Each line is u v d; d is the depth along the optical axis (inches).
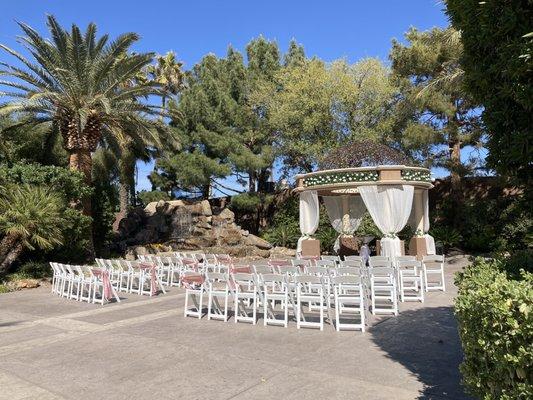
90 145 768.3
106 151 944.3
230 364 222.8
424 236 634.2
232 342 264.2
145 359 236.1
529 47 133.6
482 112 167.6
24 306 428.8
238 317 323.9
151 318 344.5
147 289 511.2
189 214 1025.5
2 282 595.8
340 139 1039.6
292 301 317.4
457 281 182.4
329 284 313.9
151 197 1218.6
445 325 290.0
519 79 143.0
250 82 1209.4
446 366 209.6
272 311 323.0
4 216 598.9
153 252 909.8
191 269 538.6
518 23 147.0
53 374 217.2
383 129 965.2
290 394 181.9
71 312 384.8
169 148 1074.1
